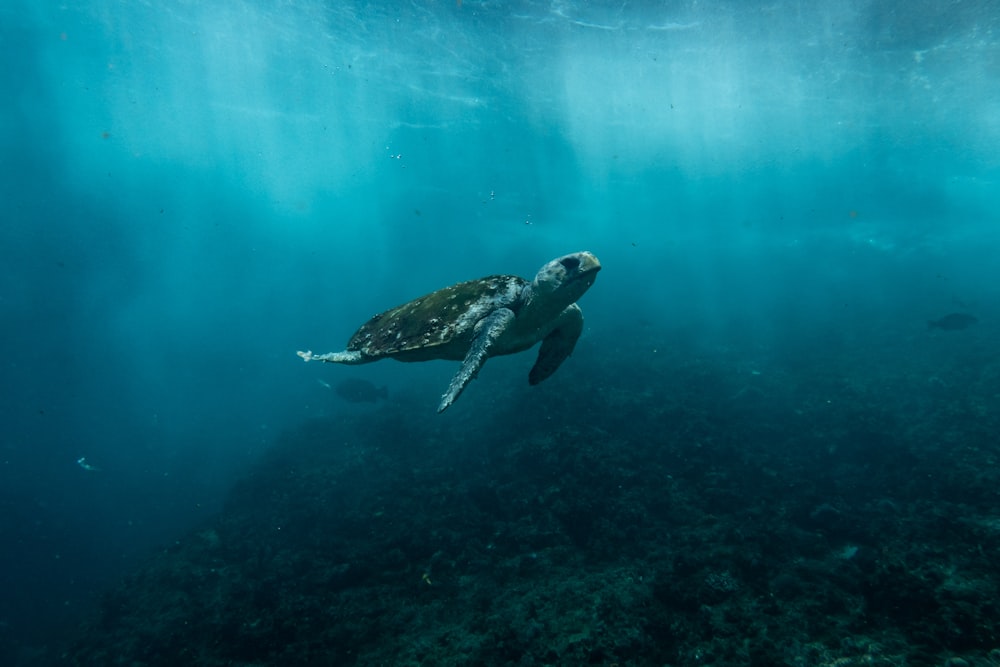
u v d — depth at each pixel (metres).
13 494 20.75
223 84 28.50
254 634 7.17
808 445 12.34
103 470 25.77
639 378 19.28
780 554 7.70
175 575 10.84
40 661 11.32
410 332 5.42
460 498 11.04
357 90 28.48
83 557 17.33
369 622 7.45
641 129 37.41
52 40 23.53
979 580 5.91
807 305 35.91
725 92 30.02
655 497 9.77
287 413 30.69
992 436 10.71
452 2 18.83
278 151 44.09
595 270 4.65
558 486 10.11
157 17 21.16
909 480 9.65
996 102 34.06
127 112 33.88
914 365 17.41
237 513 13.88
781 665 5.27
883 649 5.20
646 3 18.97
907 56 25.44
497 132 35.31
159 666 7.51
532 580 7.79
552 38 21.89
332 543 10.46
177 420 34.06
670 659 5.63
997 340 18.34
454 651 6.36
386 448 16.12
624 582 7.11
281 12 20.28
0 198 37.69
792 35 22.47
